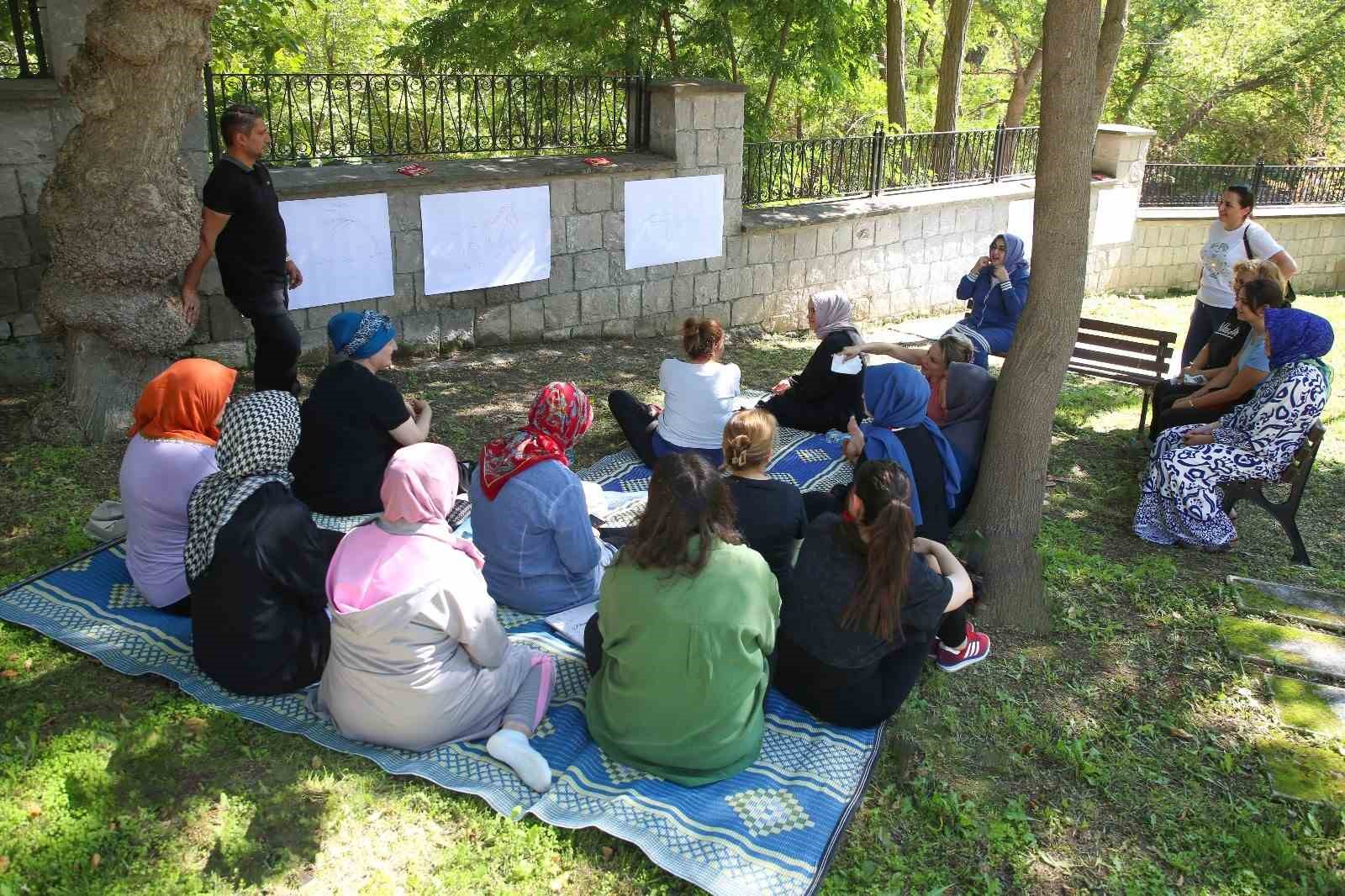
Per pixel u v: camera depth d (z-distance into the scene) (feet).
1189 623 14.64
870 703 11.30
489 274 25.18
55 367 20.67
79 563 13.85
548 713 11.41
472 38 34.17
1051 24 13.20
